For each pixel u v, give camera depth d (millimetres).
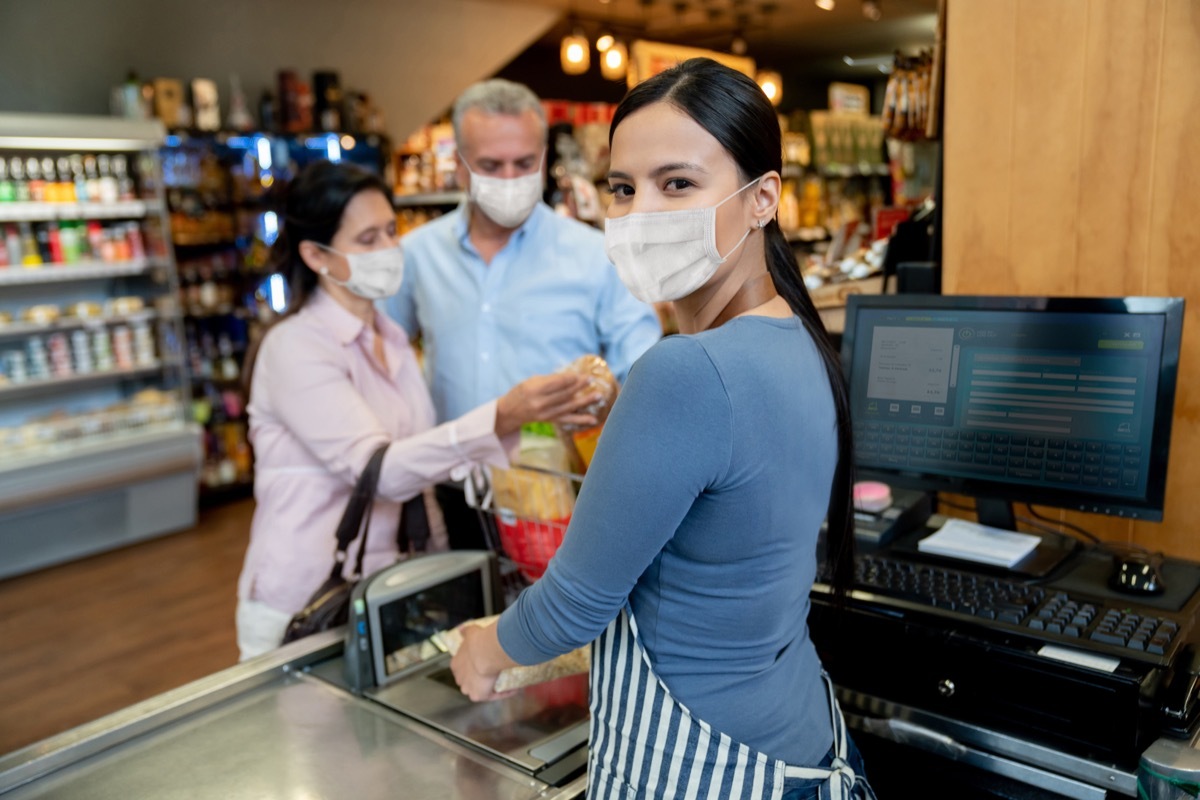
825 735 1083
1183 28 1468
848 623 1317
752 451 887
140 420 5199
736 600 944
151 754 1228
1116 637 1132
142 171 5250
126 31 5758
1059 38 1595
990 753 1186
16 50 5379
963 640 1200
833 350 1065
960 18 1705
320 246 1877
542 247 2344
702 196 936
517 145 2107
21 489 4598
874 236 2617
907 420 1528
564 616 947
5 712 3383
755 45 10828
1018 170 1680
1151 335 1303
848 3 8461
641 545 891
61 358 5113
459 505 1775
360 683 1370
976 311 1457
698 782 968
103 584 4574
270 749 1234
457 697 1353
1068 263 1649
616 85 10852
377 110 6613
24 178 5090
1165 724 1112
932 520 1597
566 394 1605
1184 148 1495
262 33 6387
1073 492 1374
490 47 7898
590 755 1066
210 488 5820
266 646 1912
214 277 5926
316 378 1800
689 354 869
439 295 2393
